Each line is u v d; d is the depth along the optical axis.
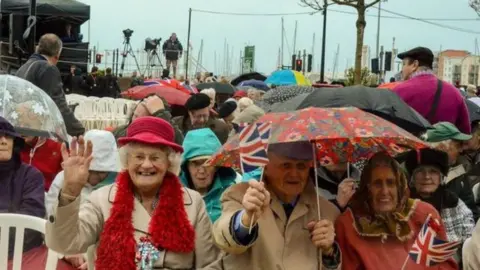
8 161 5.89
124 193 4.74
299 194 4.69
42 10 22.45
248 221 4.21
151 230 4.70
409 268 4.65
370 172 4.83
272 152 4.55
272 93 7.98
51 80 9.06
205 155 6.13
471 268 4.82
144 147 4.73
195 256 4.83
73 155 4.26
